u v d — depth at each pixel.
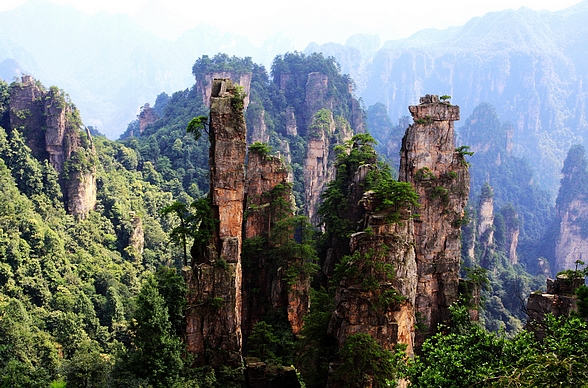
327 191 90.25
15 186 124.25
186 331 55.53
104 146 173.75
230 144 57.97
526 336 31.91
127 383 48.03
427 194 78.25
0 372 50.47
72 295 102.44
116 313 102.94
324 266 84.19
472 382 29.45
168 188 178.12
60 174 135.75
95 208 142.00
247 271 81.25
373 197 56.03
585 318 33.62
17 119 137.25
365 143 94.19
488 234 191.50
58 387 24.44
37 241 109.44
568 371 24.80
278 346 67.88
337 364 50.50
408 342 52.75
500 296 160.75
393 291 51.34
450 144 79.19
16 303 88.25
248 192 87.50
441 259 78.62
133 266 130.62
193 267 57.84
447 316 77.62
